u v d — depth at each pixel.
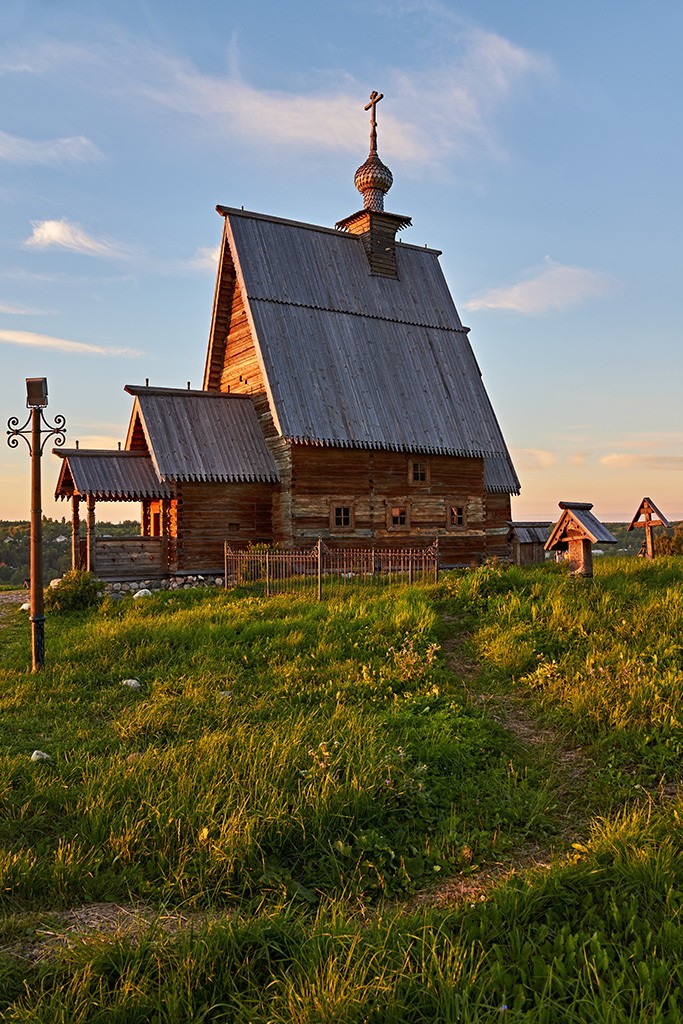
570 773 7.50
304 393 26.06
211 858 5.68
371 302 30.36
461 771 7.56
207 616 14.53
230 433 26.31
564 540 14.58
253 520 25.98
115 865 5.74
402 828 6.44
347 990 4.04
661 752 7.48
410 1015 4.04
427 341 30.86
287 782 6.86
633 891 5.02
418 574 19.52
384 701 9.66
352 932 4.70
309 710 9.45
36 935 4.78
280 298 27.78
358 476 27.00
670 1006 3.90
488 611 13.19
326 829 6.20
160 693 10.14
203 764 7.19
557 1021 3.94
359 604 14.35
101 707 9.81
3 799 6.55
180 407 26.06
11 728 8.84
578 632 11.26
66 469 24.89
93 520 23.34
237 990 4.32
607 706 8.47
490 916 4.86
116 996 4.16
